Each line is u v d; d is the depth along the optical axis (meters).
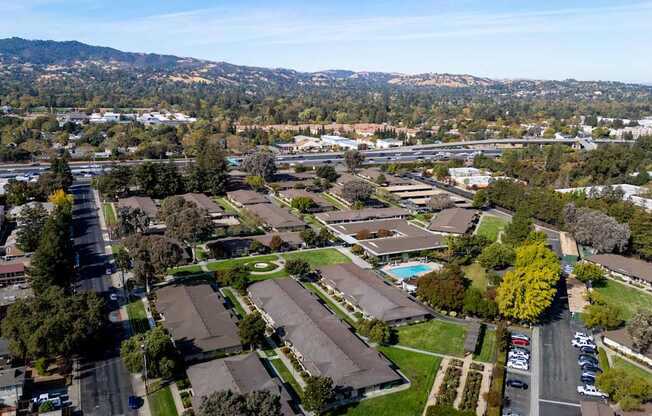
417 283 147.12
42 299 112.06
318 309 129.62
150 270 136.75
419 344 120.88
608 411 93.12
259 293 140.25
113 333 121.19
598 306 128.00
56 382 101.88
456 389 102.62
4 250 169.62
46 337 101.56
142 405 95.38
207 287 142.38
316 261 173.00
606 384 100.00
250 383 97.06
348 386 98.69
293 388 101.56
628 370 111.75
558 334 127.94
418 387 103.50
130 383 102.31
